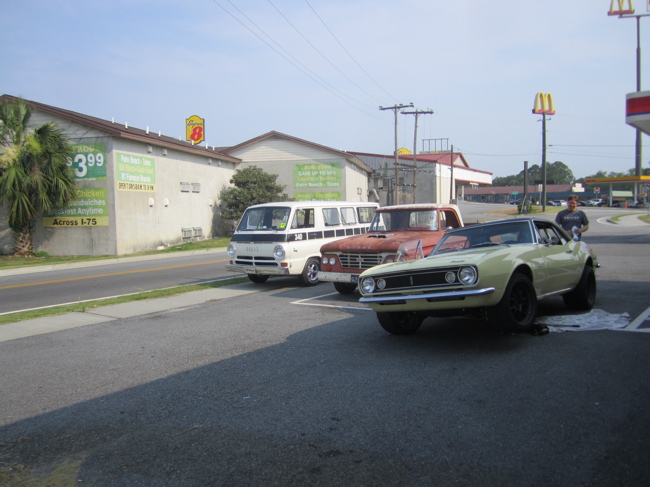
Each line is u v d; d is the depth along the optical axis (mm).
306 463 3727
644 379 4984
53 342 7789
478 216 55781
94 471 3785
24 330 8656
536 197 101500
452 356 6059
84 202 24703
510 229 7621
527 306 6559
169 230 28359
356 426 4285
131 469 3785
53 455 4078
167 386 5566
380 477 3482
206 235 32062
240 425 4445
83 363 6613
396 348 6547
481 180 82938
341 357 6281
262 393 5191
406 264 6754
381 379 5391
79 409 5039
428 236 10328
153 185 27094
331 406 4746
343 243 10555
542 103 56219
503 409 4457
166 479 3615
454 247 7746
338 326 7980
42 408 5117
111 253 24562
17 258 23859
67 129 24688
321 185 39375
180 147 28844
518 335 6801
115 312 9977
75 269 20000
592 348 6047
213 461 3834
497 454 3689
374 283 6680
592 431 3965
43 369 6426
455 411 4465
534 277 6734
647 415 4195
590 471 3408
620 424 4059
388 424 4289
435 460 3658
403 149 64062
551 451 3691
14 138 23281
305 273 12461
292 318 8758
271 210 12734
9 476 3764
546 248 7230
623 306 8305
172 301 11016
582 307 8078
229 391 5305
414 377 5395
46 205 23656
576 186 102562
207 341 7434
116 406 5066
